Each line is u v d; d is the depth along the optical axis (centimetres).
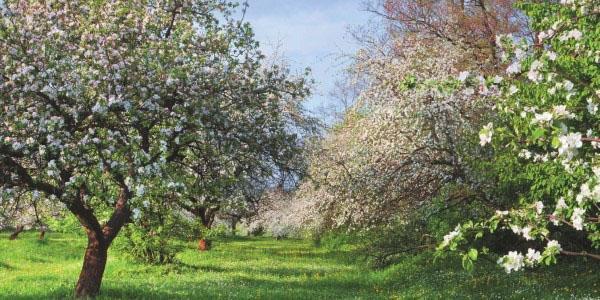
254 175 1538
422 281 1611
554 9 939
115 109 1159
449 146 1669
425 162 1728
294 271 2159
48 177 1123
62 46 1143
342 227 2139
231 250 3288
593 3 727
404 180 1773
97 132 1138
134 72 1188
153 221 2008
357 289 1652
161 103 1214
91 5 1203
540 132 568
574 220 651
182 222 2172
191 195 1333
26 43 1100
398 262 2022
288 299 1391
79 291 1247
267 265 2422
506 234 1634
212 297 1351
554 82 690
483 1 2281
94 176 1100
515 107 736
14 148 1004
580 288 1319
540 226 686
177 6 1346
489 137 659
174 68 1172
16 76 1025
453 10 2275
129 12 1241
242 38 1397
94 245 1270
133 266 2075
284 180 1612
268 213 3678
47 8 1177
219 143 1340
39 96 1091
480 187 1616
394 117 1684
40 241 3195
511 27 2144
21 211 1319
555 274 1522
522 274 1541
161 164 1134
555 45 797
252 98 1381
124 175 1129
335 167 1897
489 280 1512
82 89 1089
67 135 1082
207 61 1332
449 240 679
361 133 1845
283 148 1441
